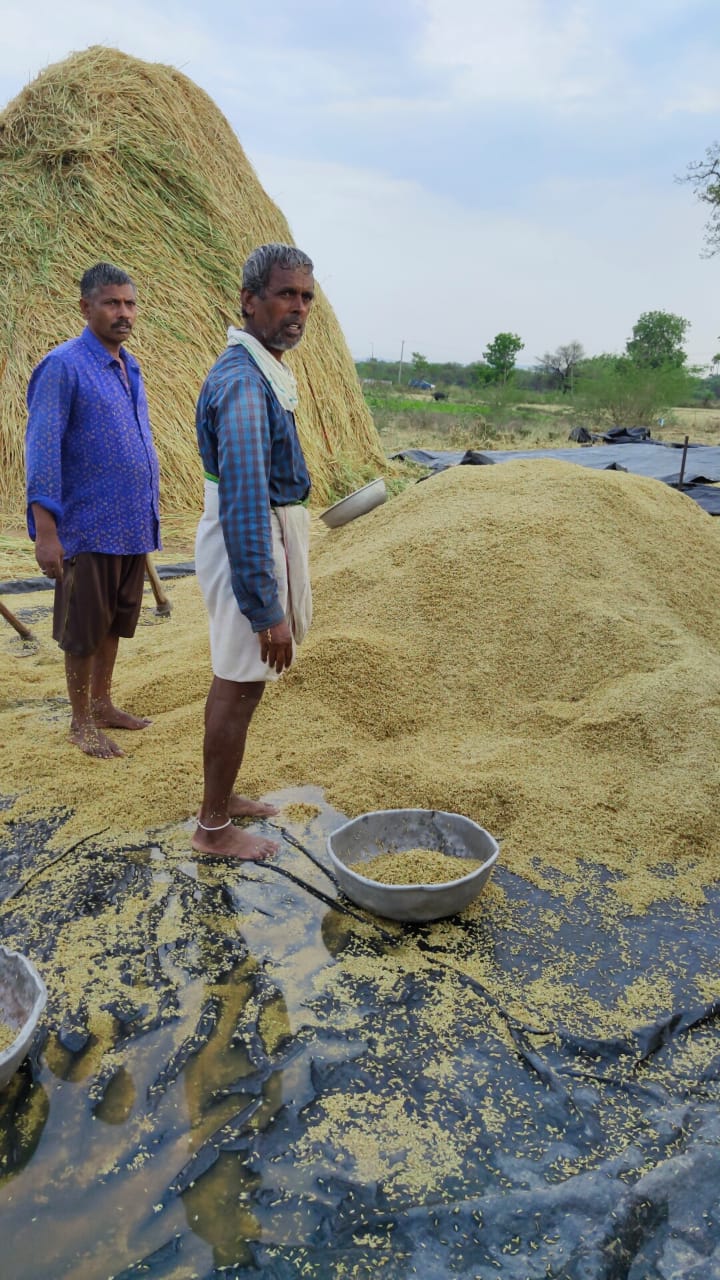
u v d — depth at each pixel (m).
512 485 4.50
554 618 3.69
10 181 9.10
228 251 9.58
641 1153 1.60
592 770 3.00
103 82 9.41
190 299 9.14
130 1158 1.59
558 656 3.59
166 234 9.26
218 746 2.46
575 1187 1.51
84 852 2.58
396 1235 1.45
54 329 8.48
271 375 2.25
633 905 2.37
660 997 2.02
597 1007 1.99
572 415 25.44
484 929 2.26
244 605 2.22
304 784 2.96
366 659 3.51
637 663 3.49
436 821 2.57
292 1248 1.43
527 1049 1.86
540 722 3.30
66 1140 1.63
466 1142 1.63
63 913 2.29
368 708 3.38
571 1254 1.41
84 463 3.08
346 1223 1.47
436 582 3.89
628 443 14.27
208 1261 1.41
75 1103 1.71
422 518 4.39
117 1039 1.87
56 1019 1.92
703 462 11.80
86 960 2.11
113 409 3.12
